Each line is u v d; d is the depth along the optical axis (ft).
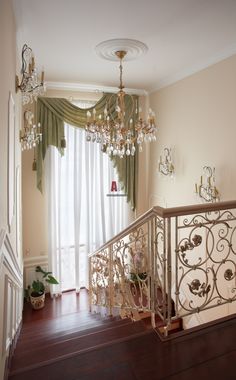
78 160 16.01
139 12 8.26
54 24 8.90
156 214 6.48
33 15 8.34
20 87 8.83
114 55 11.42
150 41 10.21
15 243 9.18
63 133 15.38
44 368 5.28
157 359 5.49
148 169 17.60
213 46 10.70
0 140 5.40
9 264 6.59
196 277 12.66
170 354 5.62
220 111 11.53
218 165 11.77
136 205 17.54
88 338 7.06
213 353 5.65
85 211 16.51
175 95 14.48
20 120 11.61
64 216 16.11
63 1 7.64
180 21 8.82
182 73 13.56
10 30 7.26
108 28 9.21
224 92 11.27
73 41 10.12
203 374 5.12
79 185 16.11
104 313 13.10
